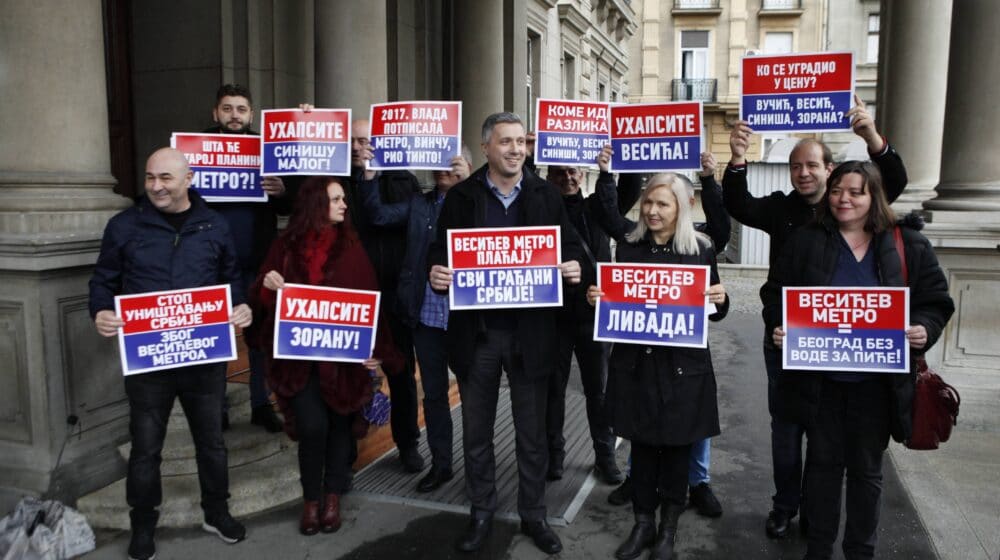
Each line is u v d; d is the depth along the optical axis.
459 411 5.63
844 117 3.78
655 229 3.35
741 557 3.48
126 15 6.40
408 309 4.15
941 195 5.86
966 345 5.57
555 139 4.09
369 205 4.21
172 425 4.31
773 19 33.84
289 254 3.58
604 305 3.35
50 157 3.83
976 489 4.23
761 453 4.93
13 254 3.56
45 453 3.72
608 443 4.37
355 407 3.64
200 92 6.27
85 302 3.88
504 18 10.55
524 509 3.54
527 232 3.37
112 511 3.76
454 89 9.25
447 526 3.79
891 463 4.66
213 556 3.49
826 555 3.13
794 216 3.62
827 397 3.04
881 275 2.92
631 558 3.42
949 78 5.80
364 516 3.91
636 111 4.03
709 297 3.25
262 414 4.45
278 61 6.51
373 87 5.61
